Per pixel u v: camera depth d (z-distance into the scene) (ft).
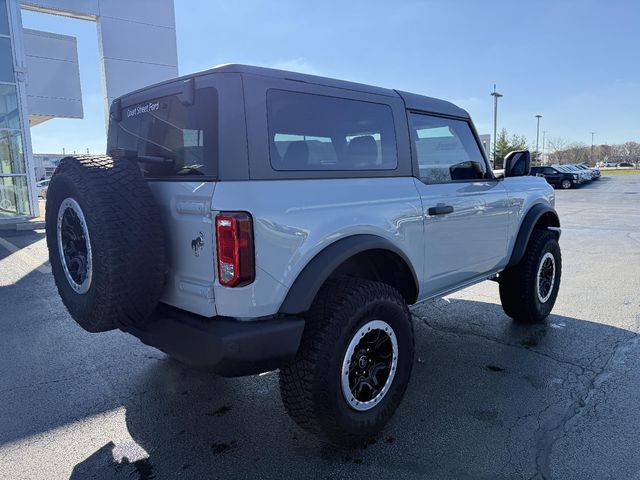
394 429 9.76
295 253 8.08
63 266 9.07
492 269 13.60
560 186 101.50
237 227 7.41
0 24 44.75
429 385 11.62
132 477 8.43
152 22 58.23
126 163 8.61
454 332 15.29
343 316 8.46
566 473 8.27
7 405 10.99
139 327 8.93
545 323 15.97
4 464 8.81
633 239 34.01
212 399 11.23
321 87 9.12
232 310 7.68
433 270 11.28
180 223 8.20
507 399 10.88
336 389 8.45
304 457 8.93
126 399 11.26
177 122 8.77
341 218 8.79
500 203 13.50
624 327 15.44
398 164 10.52
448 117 12.14
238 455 9.02
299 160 8.55
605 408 10.39
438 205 11.14
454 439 9.36
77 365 13.19
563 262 25.91
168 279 8.63
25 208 47.83
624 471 8.30
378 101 10.25
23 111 46.68
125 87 57.26
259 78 8.12
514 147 168.14
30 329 16.19
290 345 7.99
